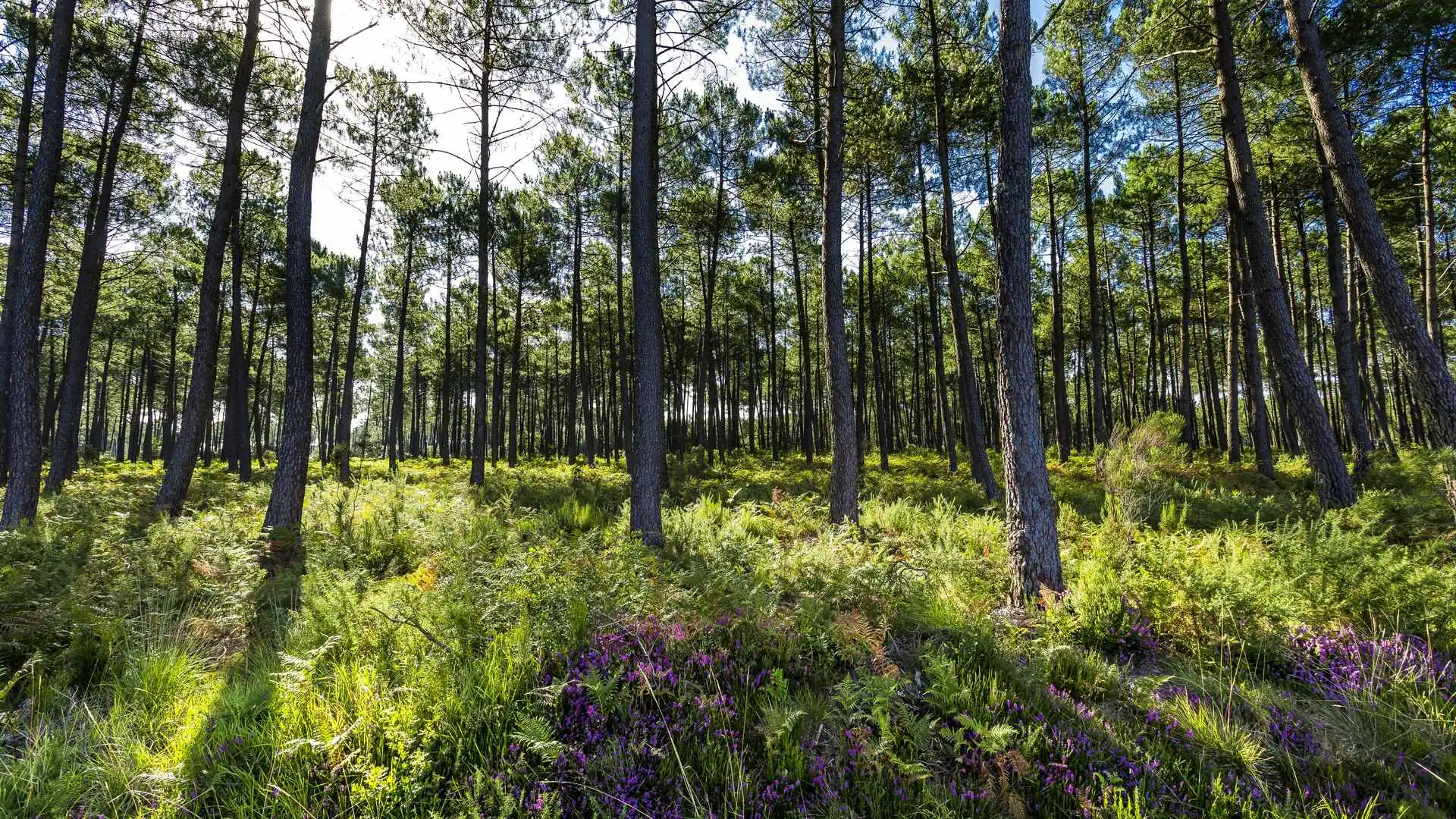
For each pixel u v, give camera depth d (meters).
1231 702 3.31
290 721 3.07
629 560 5.57
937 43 13.74
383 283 28.91
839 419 9.19
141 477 18.78
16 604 4.36
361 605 4.30
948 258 14.13
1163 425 9.13
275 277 25.09
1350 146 6.79
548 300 31.36
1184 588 4.41
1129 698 3.51
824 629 4.10
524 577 4.83
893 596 4.86
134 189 16.50
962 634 4.08
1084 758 2.92
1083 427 46.94
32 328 8.72
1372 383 30.31
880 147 15.13
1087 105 16.33
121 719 3.21
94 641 4.05
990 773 2.78
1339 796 2.60
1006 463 5.29
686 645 3.90
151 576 5.18
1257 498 9.53
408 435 74.50
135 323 30.14
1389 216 17.19
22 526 7.27
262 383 42.88
